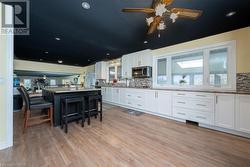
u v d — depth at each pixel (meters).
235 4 2.07
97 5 2.15
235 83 3.02
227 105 2.73
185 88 4.02
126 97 5.36
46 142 2.28
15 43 4.19
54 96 3.18
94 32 3.29
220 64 3.31
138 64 5.23
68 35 3.48
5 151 1.96
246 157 1.87
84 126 3.15
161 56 4.69
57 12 2.37
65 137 2.50
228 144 2.26
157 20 2.10
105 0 2.02
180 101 3.56
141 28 3.03
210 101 2.98
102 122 3.47
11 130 2.11
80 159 1.79
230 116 2.68
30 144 2.19
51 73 8.35
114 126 3.15
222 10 2.23
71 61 7.59
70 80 9.46
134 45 4.37
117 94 5.87
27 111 2.81
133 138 2.48
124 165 1.68
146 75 4.82
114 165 1.67
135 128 3.03
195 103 3.25
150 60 4.90
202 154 1.94
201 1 1.99
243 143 2.30
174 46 4.26
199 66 3.76
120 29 3.09
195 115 3.24
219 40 3.27
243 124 2.51
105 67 7.42
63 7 2.21
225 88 3.18
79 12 2.37
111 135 2.61
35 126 3.09
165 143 2.29
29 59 6.98
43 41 4.02
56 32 3.29
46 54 5.80
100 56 6.25
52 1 2.05
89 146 2.15
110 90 6.32
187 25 2.81
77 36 3.58
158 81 4.86
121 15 2.46
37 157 1.82
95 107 3.94
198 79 3.78
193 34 3.36
